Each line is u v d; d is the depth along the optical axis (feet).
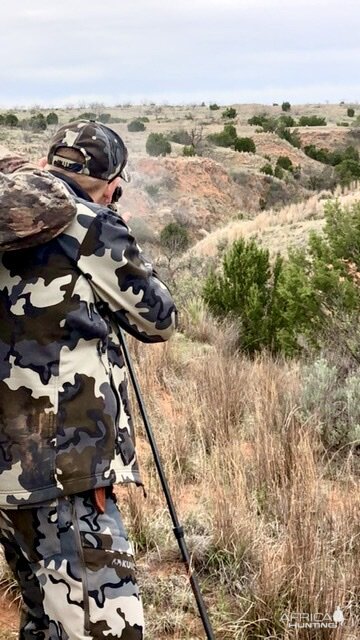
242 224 88.28
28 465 7.58
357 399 20.10
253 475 15.83
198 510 14.26
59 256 7.71
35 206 7.39
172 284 44.83
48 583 7.68
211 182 183.73
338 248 31.60
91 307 7.86
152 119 305.12
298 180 209.77
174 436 17.34
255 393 21.22
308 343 29.27
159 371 23.68
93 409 7.72
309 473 15.25
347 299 29.53
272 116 382.01
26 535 7.73
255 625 11.18
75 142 8.41
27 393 7.63
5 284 7.72
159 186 175.94
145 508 14.10
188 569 9.25
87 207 7.88
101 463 7.67
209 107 385.50
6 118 192.34
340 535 13.04
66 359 7.67
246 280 36.27
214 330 32.76
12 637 10.50
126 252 7.95
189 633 11.18
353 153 253.44
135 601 7.77
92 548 7.64
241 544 12.72
